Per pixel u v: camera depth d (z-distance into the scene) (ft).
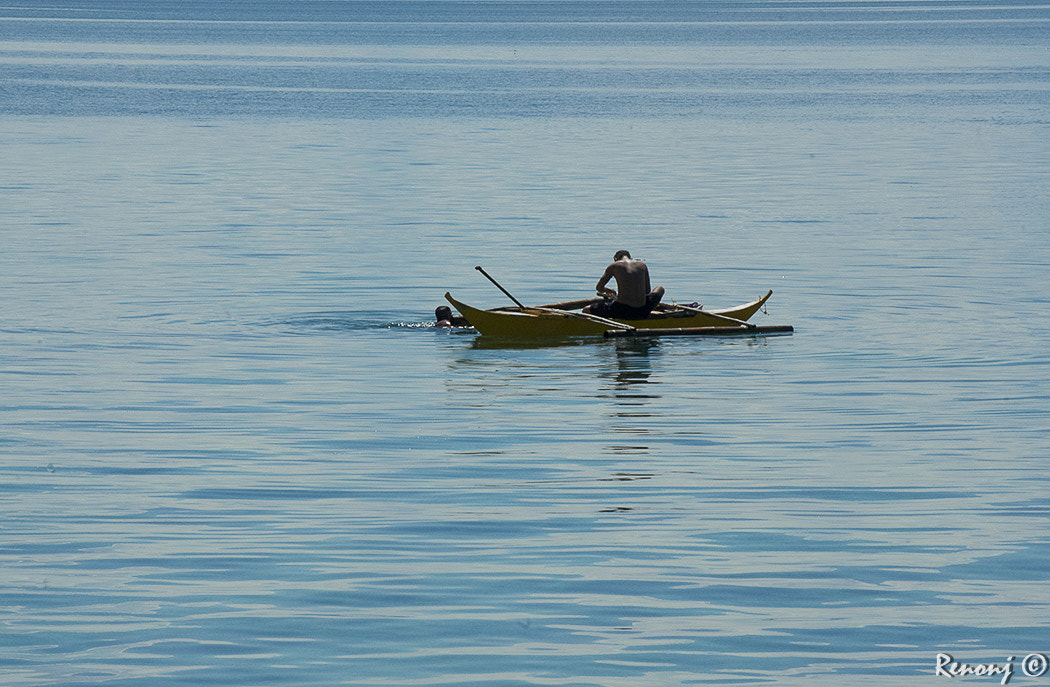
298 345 209.05
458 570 111.04
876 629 99.71
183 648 96.02
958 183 426.92
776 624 100.37
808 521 124.16
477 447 151.02
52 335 212.84
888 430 159.12
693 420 164.04
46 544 116.98
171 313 230.89
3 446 150.30
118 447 150.10
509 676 91.97
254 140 549.95
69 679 91.20
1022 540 119.03
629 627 99.91
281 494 132.16
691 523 123.44
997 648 96.58
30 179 418.10
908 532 121.19
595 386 183.73
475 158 489.67
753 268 279.08
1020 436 156.15
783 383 185.26
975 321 228.43
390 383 184.65
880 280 265.95
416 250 297.94
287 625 99.91
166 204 368.48
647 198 388.57
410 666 93.40
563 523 123.24
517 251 297.53
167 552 115.14
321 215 350.64
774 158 499.51
